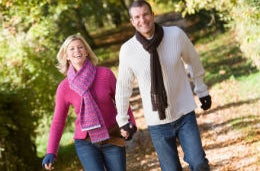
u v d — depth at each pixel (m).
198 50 28.75
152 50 6.84
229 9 14.92
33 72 16.52
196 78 7.48
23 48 16.48
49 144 7.61
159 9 53.47
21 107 15.26
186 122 7.12
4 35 16.50
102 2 41.09
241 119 14.16
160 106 6.95
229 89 18.47
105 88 7.56
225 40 28.31
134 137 16.31
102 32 56.28
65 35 29.89
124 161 7.63
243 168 10.28
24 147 15.41
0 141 14.09
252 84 17.55
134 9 6.79
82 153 7.56
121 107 7.29
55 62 17.12
